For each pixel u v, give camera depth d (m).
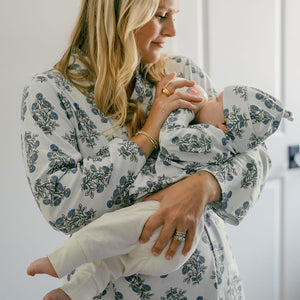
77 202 0.92
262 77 1.80
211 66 1.69
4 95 1.46
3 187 1.49
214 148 0.99
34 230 1.55
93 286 0.96
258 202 1.87
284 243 1.97
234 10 1.70
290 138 1.91
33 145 0.94
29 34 1.46
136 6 0.99
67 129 0.97
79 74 1.06
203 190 0.95
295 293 2.02
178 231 0.92
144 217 0.92
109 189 0.94
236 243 1.84
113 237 0.91
